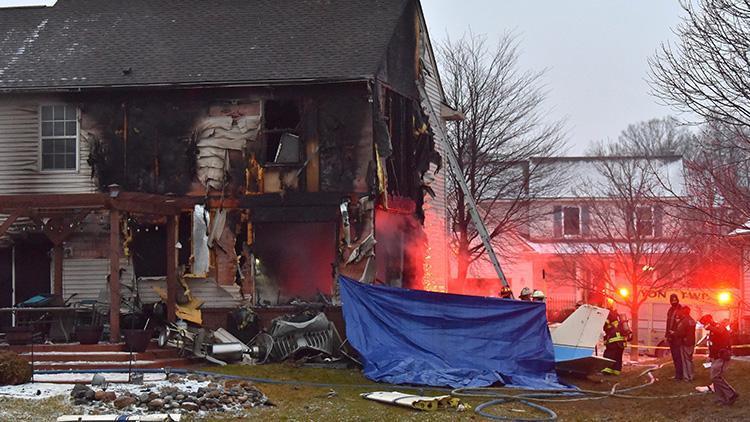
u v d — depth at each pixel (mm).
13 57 28609
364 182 26109
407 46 29766
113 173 27109
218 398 17609
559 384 22031
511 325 22734
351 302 22859
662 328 38906
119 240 24359
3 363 18766
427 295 22781
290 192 26391
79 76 27281
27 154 27391
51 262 27141
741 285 35188
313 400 18594
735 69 18672
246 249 26547
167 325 24234
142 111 27156
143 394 17328
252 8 30109
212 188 26734
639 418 17453
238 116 26766
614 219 42938
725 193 20844
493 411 17906
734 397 18578
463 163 41094
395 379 21234
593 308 24094
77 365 21250
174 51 28219
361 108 26250
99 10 30828
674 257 35656
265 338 24250
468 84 41750
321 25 28734
